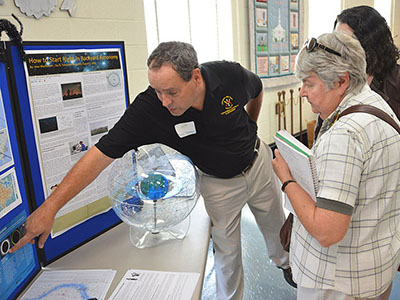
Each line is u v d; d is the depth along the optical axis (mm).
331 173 900
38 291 1117
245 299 2082
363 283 1005
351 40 946
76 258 1305
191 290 1072
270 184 1839
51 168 1267
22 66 1126
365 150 904
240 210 1737
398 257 1094
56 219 1281
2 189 1023
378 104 980
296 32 4340
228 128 1494
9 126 1070
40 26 1530
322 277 1038
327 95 992
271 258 2074
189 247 1324
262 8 3639
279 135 1062
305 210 963
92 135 1433
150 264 1229
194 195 1353
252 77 1688
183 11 2963
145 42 2148
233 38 3344
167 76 1102
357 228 984
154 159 1400
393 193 984
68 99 1307
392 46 1473
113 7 1895
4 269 1027
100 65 1437
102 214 1481
